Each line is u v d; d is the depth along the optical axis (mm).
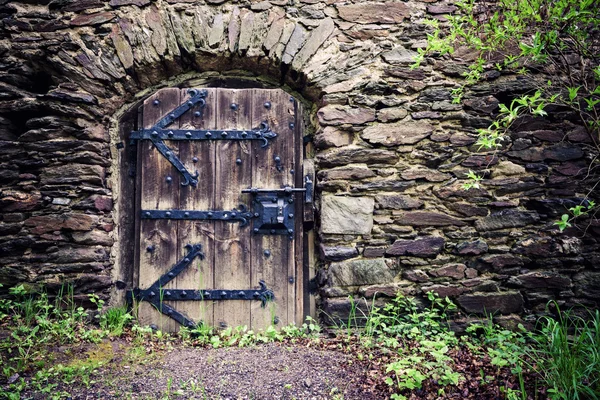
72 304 3176
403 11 3463
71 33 3395
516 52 3389
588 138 3377
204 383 2547
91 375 2600
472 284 3262
